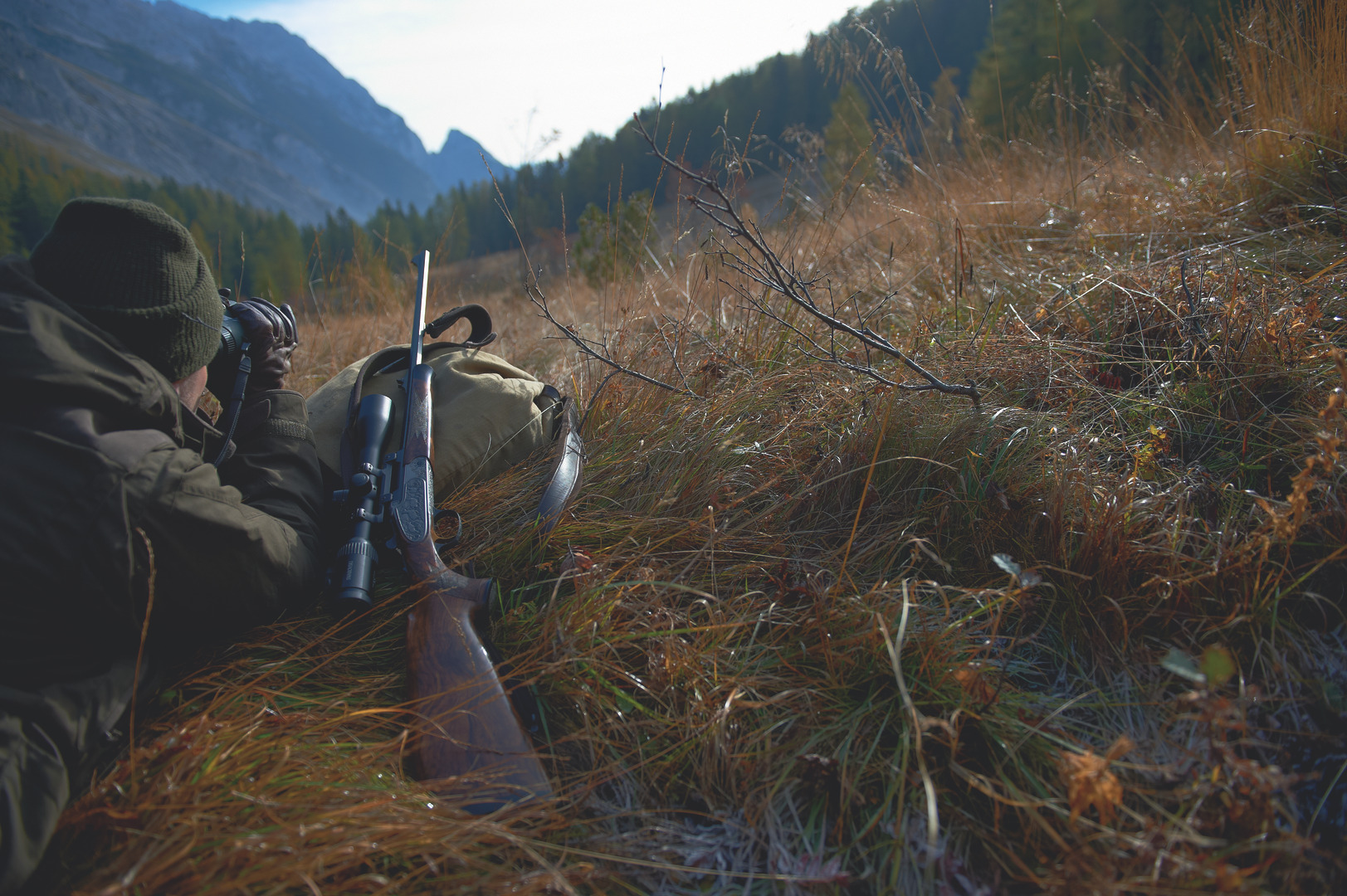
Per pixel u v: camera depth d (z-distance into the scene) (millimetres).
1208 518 1998
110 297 1662
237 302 2242
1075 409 2432
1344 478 1891
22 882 1273
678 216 3432
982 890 1392
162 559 1566
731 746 1637
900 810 1428
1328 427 1997
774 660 1817
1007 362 2674
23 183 61781
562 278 6441
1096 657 1794
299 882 1287
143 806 1382
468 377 2547
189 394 1965
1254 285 2689
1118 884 1189
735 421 2592
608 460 2531
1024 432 2242
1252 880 1257
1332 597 1788
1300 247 2957
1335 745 1544
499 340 4504
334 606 1875
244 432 2123
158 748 1499
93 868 1369
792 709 1726
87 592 1476
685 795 1632
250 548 1716
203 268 1865
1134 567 1870
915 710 1587
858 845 1492
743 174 3307
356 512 2045
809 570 2061
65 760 1436
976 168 4898
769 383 2777
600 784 1609
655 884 1461
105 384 1555
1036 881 1295
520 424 2535
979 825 1483
